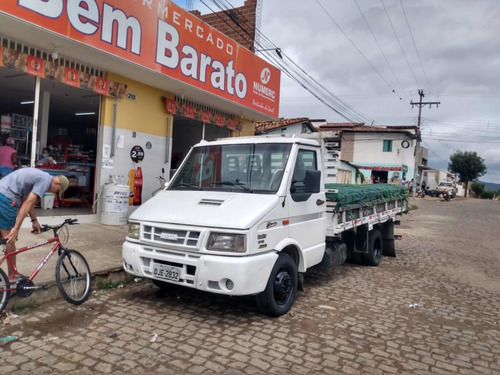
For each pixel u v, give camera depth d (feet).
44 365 11.46
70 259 16.37
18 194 15.01
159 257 15.38
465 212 85.92
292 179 17.33
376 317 17.25
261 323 15.60
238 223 14.39
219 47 35.91
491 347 14.76
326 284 22.20
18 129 33.30
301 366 12.30
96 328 14.25
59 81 26.27
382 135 128.67
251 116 45.34
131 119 31.86
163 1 29.45
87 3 23.90
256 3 45.80
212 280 14.26
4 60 23.08
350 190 23.85
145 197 33.76
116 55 26.05
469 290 23.13
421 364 13.00
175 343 13.38
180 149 47.50
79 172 35.09
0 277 13.94
